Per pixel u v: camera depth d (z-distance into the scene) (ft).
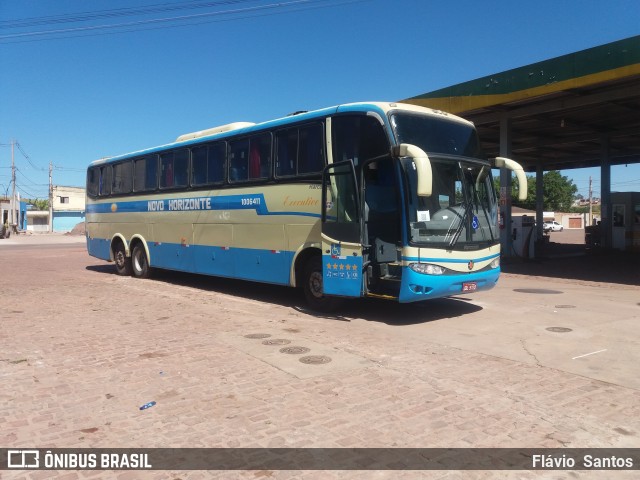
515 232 66.23
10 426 15.08
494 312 32.42
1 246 123.75
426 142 28.84
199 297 39.24
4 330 27.63
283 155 33.99
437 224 27.81
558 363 21.30
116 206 54.03
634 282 47.19
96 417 15.70
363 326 28.37
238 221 37.58
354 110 29.48
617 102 54.44
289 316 31.35
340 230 29.58
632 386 18.51
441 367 20.67
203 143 41.39
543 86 47.47
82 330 27.61
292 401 16.93
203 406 16.53
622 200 76.89
